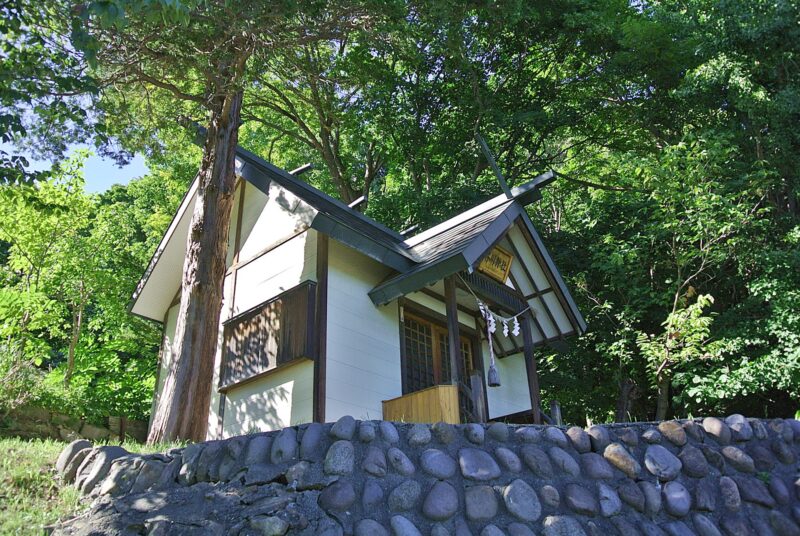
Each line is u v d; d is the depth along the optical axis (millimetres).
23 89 7266
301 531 4605
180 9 5332
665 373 13836
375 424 5473
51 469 5793
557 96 20672
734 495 5859
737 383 12000
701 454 6121
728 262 14750
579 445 5902
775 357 11953
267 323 10078
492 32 19281
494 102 20453
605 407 16469
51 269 14406
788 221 14328
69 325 15352
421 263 10039
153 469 5484
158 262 12617
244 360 10195
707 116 17266
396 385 10172
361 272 10453
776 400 14414
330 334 9531
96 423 12406
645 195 16172
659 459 5953
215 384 10758
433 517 4949
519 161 22250
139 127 11172
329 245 10117
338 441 5215
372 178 23094
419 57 12945
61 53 7707
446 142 20953
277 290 10492
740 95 14273
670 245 14211
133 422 13648
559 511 5336
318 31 10156
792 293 12203
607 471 5746
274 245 10930
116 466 5531
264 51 10117
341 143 22703
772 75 14984
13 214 13578
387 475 5133
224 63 9938
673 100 18016
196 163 19922
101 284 15031
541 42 20500
